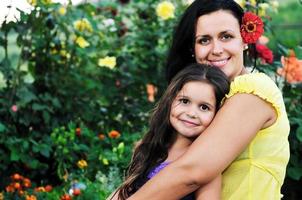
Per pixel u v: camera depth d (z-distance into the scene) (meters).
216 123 3.02
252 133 3.03
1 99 5.46
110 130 5.84
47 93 5.57
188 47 3.55
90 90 5.89
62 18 5.76
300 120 4.88
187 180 2.96
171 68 3.62
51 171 5.50
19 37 5.60
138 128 5.87
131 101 6.01
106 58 5.79
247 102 3.05
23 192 4.90
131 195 3.12
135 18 6.30
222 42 3.30
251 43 3.54
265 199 3.12
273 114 3.10
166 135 3.26
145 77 6.01
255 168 3.11
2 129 5.14
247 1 5.36
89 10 5.91
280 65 5.18
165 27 6.06
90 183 4.88
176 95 3.18
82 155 5.34
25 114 5.51
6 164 5.38
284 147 3.18
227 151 2.97
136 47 6.06
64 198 4.63
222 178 3.14
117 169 4.91
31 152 5.33
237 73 3.36
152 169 3.22
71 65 5.85
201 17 3.35
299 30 8.59
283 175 3.21
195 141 3.01
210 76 3.14
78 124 5.75
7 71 5.54
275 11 5.77
